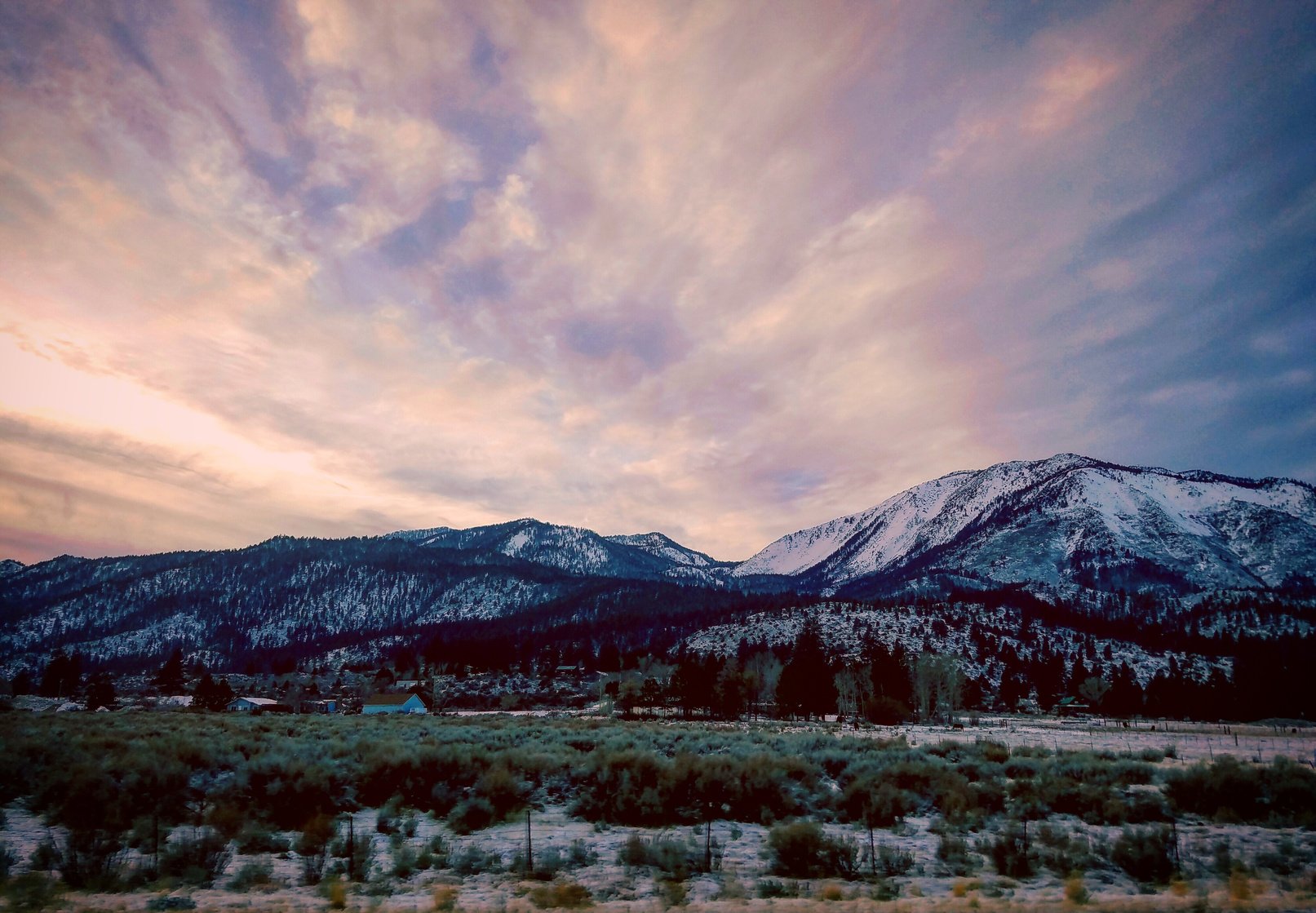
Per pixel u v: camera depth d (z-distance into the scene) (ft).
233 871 44.19
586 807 65.16
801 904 37.81
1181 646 577.84
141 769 59.98
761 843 55.77
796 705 290.76
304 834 52.16
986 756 104.22
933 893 42.01
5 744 68.39
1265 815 65.21
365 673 571.69
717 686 294.25
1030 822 64.08
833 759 92.38
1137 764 94.22
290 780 62.44
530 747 95.61
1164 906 35.63
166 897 36.88
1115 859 48.26
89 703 289.94
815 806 68.64
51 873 40.75
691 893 41.09
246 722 137.90
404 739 102.73
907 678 321.73
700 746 106.01
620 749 93.45
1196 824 62.95
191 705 319.88
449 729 124.88
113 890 38.65
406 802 66.54
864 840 56.59
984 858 50.60
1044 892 41.50
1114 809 64.59
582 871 46.29
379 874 44.55
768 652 483.92
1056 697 416.05
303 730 115.44
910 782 76.89
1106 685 369.91
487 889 41.50
